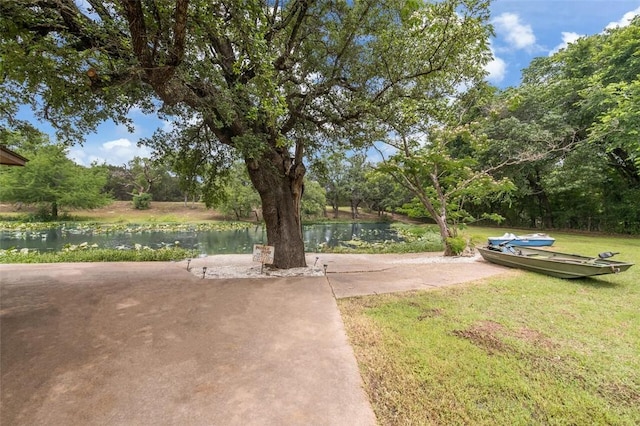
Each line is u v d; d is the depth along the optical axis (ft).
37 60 12.55
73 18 12.62
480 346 11.30
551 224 70.18
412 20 16.62
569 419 7.59
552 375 9.45
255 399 8.07
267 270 25.26
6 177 82.38
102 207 108.99
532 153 43.86
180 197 146.30
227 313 14.70
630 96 37.83
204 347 11.10
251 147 19.54
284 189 26.18
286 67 22.27
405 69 22.22
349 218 129.29
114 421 7.18
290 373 9.39
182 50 12.37
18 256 30.50
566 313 14.89
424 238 56.13
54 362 9.93
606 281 21.15
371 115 22.27
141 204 117.91
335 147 26.86
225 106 17.07
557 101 56.95
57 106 17.28
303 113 23.76
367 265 29.14
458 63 23.38
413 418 7.49
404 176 37.09
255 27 13.42
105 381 8.86
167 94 15.65
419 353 10.69
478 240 40.83
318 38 22.58
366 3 20.11
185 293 18.03
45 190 84.38
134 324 13.23
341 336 12.09
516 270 25.55
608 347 11.32
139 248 39.75
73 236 62.18
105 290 18.48
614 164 54.19
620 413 7.82
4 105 17.97
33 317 13.87
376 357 10.40
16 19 11.78
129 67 13.60
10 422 7.09
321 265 28.94
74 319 13.73
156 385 8.69
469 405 8.01
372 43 21.70
